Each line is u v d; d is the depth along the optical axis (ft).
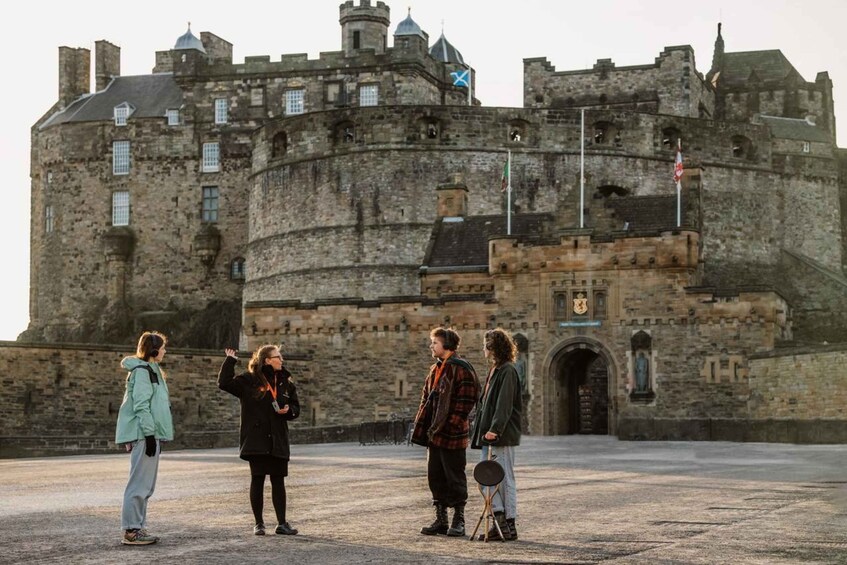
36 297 392.06
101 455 176.76
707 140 322.14
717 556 55.88
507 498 63.57
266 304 240.73
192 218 362.94
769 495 84.74
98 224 369.71
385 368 233.76
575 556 56.65
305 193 312.50
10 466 136.05
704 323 217.36
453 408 66.03
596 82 374.63
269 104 361.51
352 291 302.45
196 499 85.92
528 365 225.76
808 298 319.47
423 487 94.94
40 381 209.26
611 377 221.87
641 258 220.84
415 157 304.09
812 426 163.53
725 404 215.10
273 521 71.77
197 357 226.17
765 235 327.47
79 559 57.06
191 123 365.20
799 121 404.57
